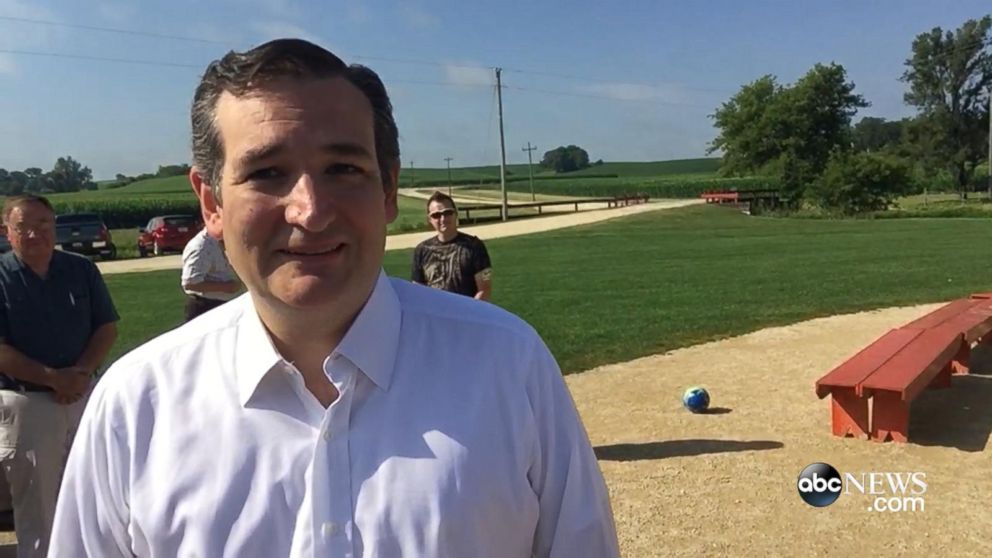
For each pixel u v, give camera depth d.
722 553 4.11
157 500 1.42
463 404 1.43
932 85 79.94
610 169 161.00
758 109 73.19
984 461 5.20
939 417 6.14
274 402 1.44
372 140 1.46
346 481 1.39
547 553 1.54
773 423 6.19
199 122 1.49
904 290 13.48
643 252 23.44
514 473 1.44
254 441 1.42
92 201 55.12
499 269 19.56
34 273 4.13
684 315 11.43
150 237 31.27
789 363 8.29
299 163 1.40
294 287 1.39
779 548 4.14
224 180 1.44
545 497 1.53
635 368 8.27
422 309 1.53
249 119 1.40
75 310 4.23
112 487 1.47
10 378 4.02
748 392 7.17
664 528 4.43
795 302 12.45
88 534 1.50
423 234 35.78
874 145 110.62
